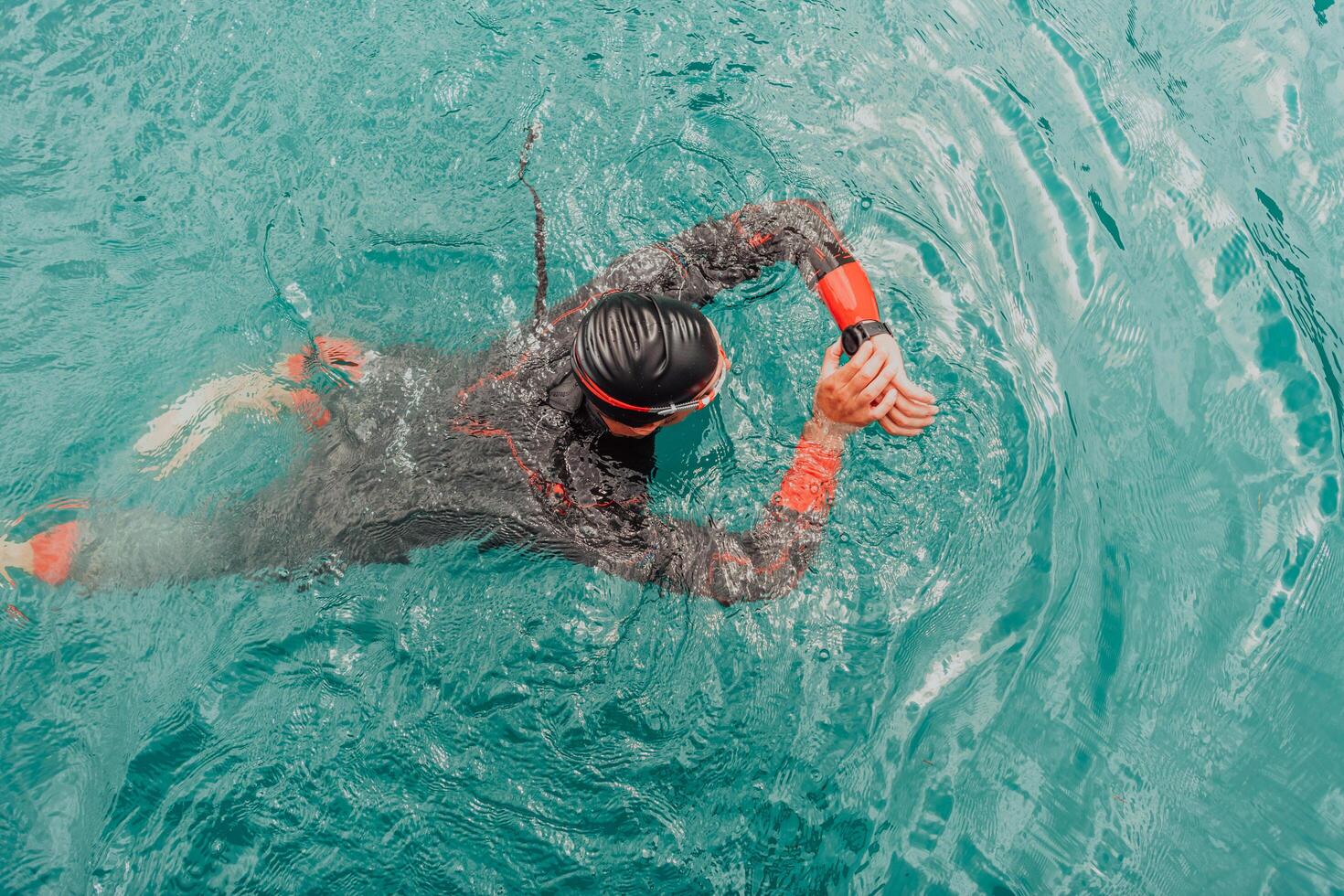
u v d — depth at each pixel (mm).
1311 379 2518
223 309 2396
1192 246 2793
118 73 3006
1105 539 2266
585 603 1953
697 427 2145
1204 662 2137
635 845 1824
